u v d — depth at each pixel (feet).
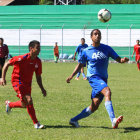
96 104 69.72
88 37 404.36
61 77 195.72
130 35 377.71
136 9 402.93
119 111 90.89
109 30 400.67
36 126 70.64
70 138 61.93
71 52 407.03
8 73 228.84
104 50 70.23
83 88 144.87
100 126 72.95
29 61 68.33
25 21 426.51
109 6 410.31
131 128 70.54
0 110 92.43
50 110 92.68
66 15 419.95
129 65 324.80
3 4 525.75
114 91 134.82
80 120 79.51
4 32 422.82
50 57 411.54
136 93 129.29
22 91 69.26
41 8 424.87
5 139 61.93
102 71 70.08
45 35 414.21
